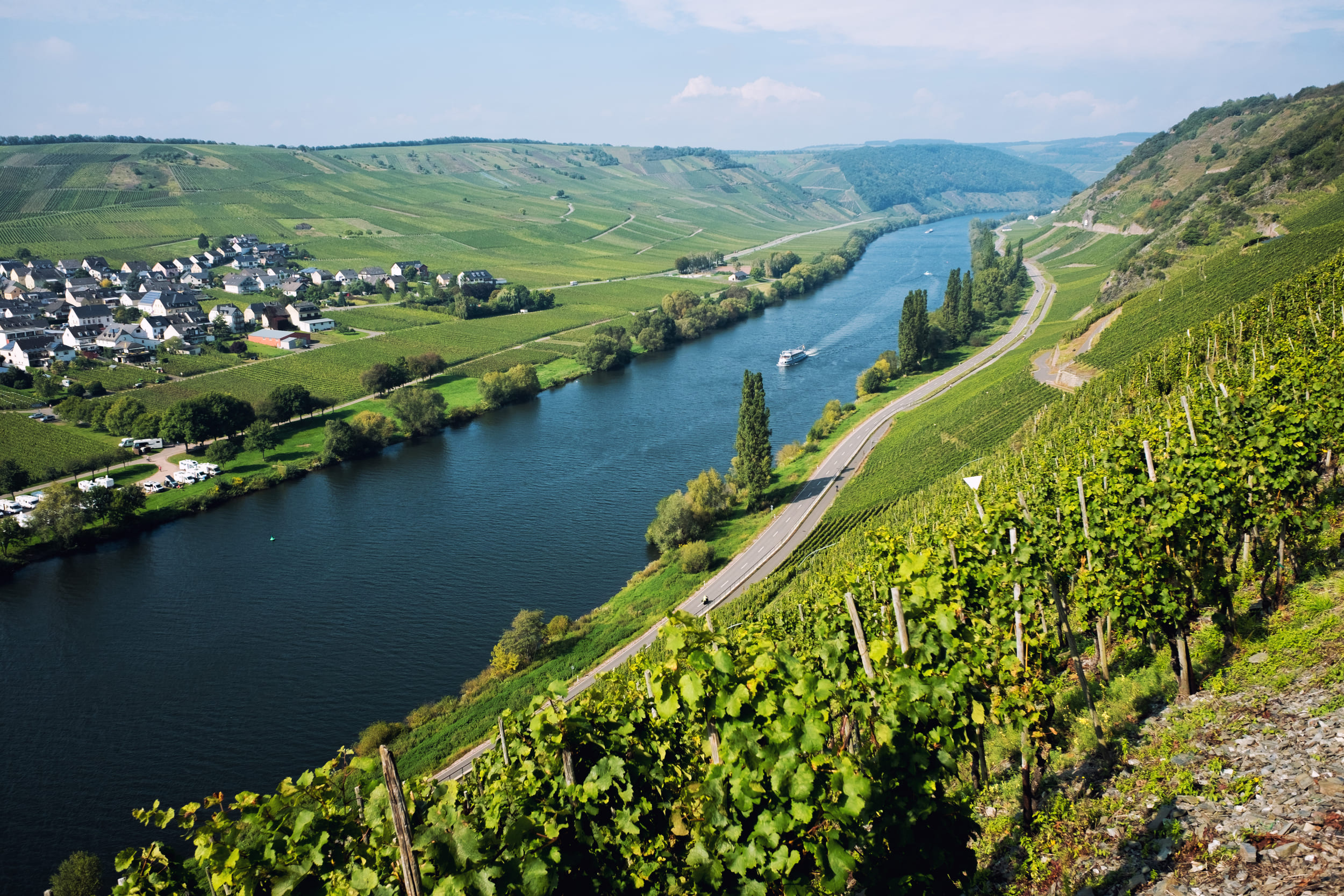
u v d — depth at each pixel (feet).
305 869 48.60
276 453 431.02
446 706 213.25
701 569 283.18
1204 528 79.66
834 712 59.77
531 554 310.04
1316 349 159.94
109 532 336.70
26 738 209.36
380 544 320.70
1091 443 135.54
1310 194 502.38
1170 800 56.44
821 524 303.27
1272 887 43.86
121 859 53.52
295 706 220.02
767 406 488.02
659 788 53.26
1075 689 90.68
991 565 86.38
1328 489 110.22
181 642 254.27
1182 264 513.04
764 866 48.19
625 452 419.33
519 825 45.80
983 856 64.23
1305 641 72.13
